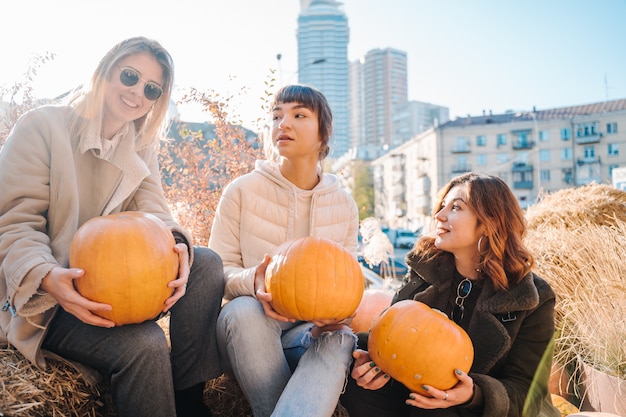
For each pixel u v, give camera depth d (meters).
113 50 2.09
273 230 2.55
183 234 1.96
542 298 2.05
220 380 2.26
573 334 2.76
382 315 1.94
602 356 2.58
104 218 1.81
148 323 1.80
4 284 1.81
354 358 2.03
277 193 2.57
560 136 56.59
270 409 1.86
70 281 1.66
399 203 66.38
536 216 3.76
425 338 1.80
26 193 1.90
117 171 2.15
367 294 2.87
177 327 1.96
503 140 57.91
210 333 2.01
